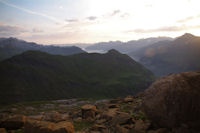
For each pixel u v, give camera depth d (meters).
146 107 11.20
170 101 9.46
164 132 9.21
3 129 15.15
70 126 11.97
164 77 11.57
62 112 29.31
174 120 9.05
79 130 14.43
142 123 11.48
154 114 10.34
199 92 8.60
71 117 21.50
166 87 10.12
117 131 11.91
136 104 20.75
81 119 18.91
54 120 18.72
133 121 12.93
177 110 9.00
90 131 13.38
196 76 9.30
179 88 9.34
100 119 17.25
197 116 8.30
